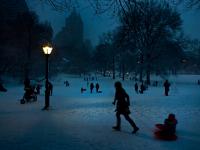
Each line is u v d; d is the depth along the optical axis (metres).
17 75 48.84
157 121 11.14
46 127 9.98
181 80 74.69
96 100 22.48
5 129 9.61
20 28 41.00
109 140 8.07
